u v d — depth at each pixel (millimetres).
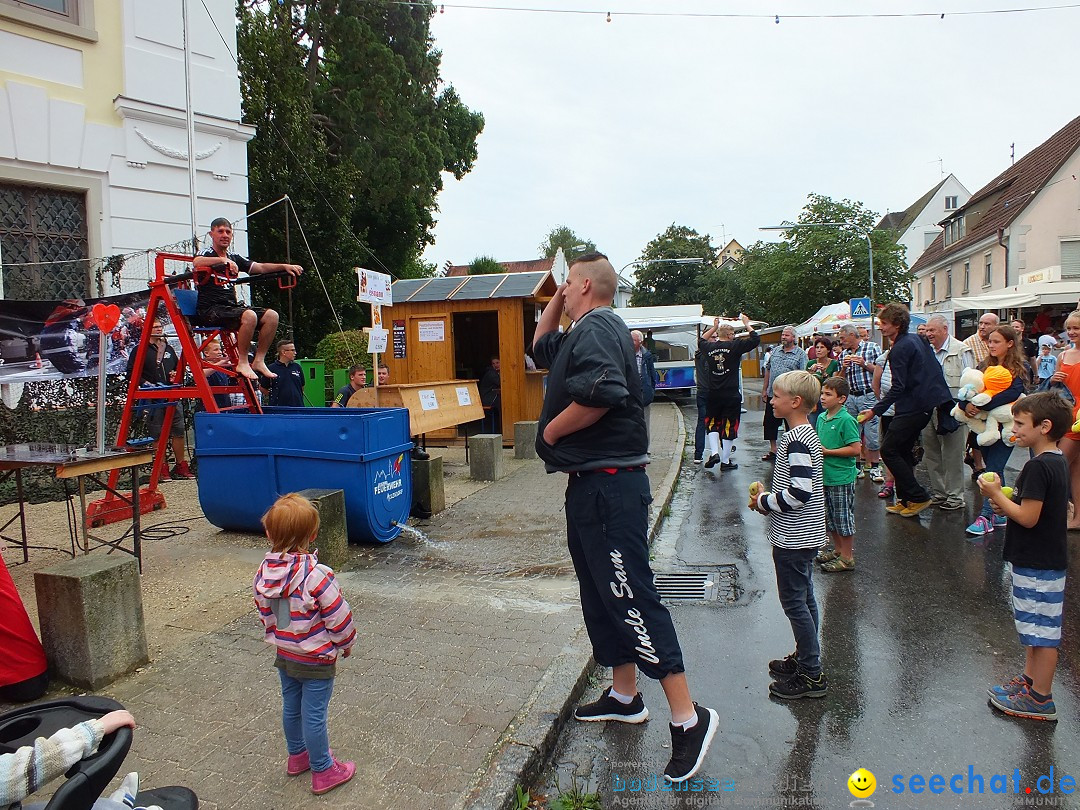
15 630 3414
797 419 3549
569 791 2879
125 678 3660
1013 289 21891
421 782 2785
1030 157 32750
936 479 7527
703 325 23078
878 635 4309
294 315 19094
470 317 14016
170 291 6457
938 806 2723
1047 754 3045
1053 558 3230
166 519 6832
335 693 3486
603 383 2666
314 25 21953
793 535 3504
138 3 10445
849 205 34719
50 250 9758
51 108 9570
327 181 18797
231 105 11758
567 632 4199
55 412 7914
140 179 10508
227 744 3059
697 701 3570
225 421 6090
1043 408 3207
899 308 6754
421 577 5238
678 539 6582
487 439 8805
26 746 1657
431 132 25172
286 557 2717
